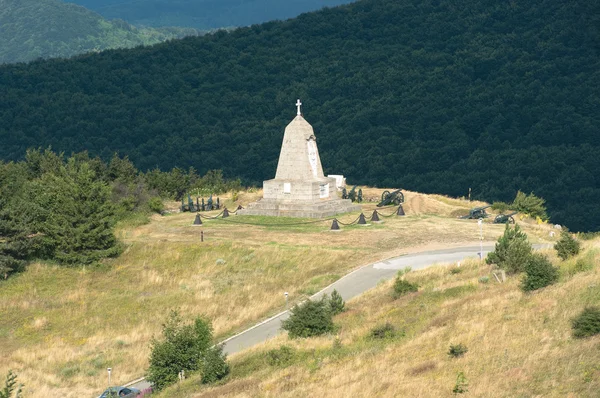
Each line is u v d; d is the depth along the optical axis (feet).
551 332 161.58
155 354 197.88
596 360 143.74
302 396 156.56
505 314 179.52
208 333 203.51
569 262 207.92
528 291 194.08
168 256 301.63
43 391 207.00
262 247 298.15
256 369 188.03
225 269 287.48
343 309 225.56
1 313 263.90
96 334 250.57
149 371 199.11
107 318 261.65
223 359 189.47
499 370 149.79
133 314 262.47
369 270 267.39
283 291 262.06
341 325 210.18
